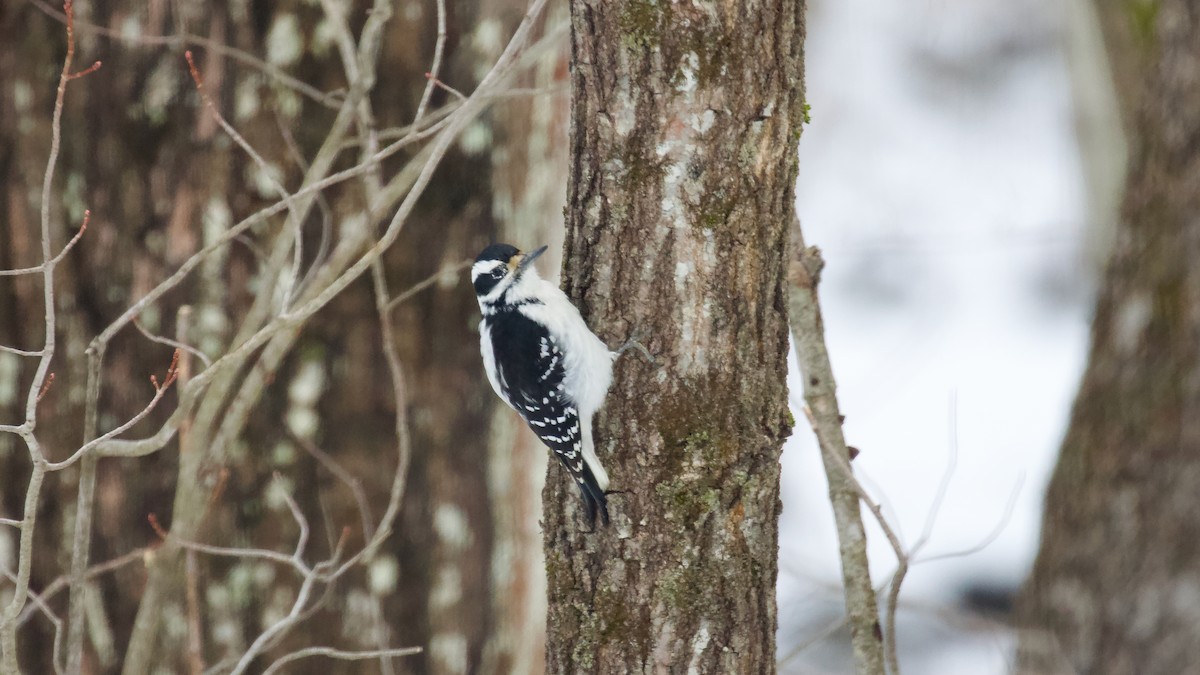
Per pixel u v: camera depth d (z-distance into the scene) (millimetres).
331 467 11766
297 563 9930
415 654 13242
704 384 7906
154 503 12430
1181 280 12359
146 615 10625
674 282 7836
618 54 7582
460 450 13305
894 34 31453
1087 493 13000
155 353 12414
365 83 10664
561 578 8312
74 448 12469
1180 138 12445
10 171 12422
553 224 14078
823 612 17031
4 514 12539
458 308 13156
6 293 12500
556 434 8188
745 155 7676
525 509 13914
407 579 13141
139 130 12242
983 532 22938
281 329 8844
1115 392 12836
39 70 12336
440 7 9648
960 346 28344
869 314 29500
